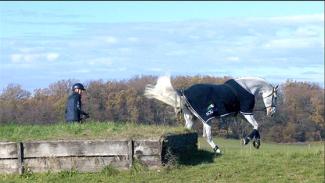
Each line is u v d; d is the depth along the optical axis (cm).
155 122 1630
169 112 1759
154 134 1212
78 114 1441
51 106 1784
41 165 1166
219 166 1200
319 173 1147
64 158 1167
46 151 1166
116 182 1106
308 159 1270
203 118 1374
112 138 1182
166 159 1179
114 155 1166
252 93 1433
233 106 1405
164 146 1177
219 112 1383
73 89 1459
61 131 1262
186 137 1293
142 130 1265
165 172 1153
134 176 1134
